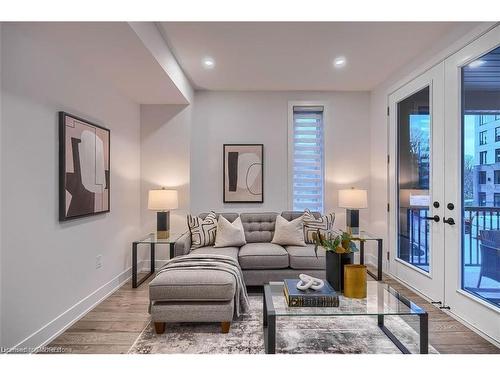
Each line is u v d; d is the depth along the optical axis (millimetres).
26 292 1914
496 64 2070
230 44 2766
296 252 3037
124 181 3434
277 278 2994
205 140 4141
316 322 2387
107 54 2338
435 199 2682
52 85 2182
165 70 2709
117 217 3254
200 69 3373
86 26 1903
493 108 2096
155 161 3887
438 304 2625
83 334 2205
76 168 2430
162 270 2412
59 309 2234
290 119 4164
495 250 2088
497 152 2072
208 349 1986
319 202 4254
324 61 3158
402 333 2195
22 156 1891
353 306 1869
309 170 4266
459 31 2379
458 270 2379
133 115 3693
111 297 2953
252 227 3617
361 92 4172
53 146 2186
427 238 2865
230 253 3000
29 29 1907
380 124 3854
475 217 2256
